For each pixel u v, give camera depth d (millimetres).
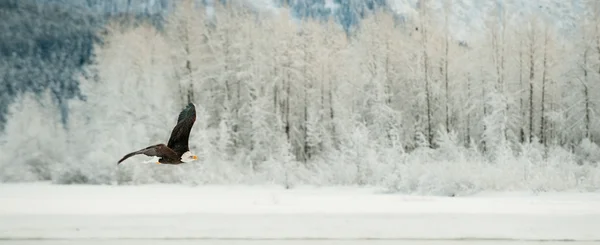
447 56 39031
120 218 17203
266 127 36812
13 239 15625
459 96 38969
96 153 32906
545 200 21422
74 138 38156
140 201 21203
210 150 31922
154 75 38250
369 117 37938
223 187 29031
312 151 38062
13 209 18531
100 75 39719
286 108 39688
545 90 38469
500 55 39094
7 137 36938
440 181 24141
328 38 41438
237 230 16391
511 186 24844
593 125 36656
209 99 38938
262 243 15438
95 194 24750
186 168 31500
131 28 41438
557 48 38906
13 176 33688
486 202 20656
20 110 39156
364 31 41750
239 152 36406
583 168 27891
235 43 39656
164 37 41344
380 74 39094
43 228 16484
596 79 37188
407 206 19406
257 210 18297
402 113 39125
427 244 15359
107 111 37781
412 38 40062
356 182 29234
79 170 31922
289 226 16672
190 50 39656
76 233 16156
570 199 21750
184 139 7102
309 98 39750
